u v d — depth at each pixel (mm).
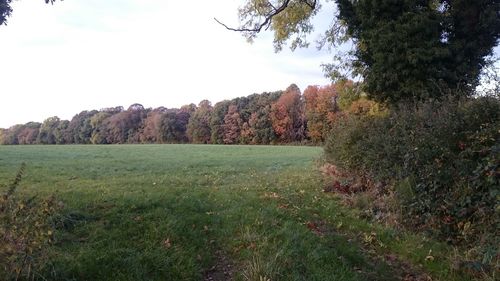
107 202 8547
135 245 6363
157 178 15109
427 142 8430
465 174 7242
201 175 17078
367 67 13789
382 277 6164
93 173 16844
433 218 7730
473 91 9438
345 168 12680
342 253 6707
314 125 71000
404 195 8547
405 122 9711
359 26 13406
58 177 14844
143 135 95500
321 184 12688
